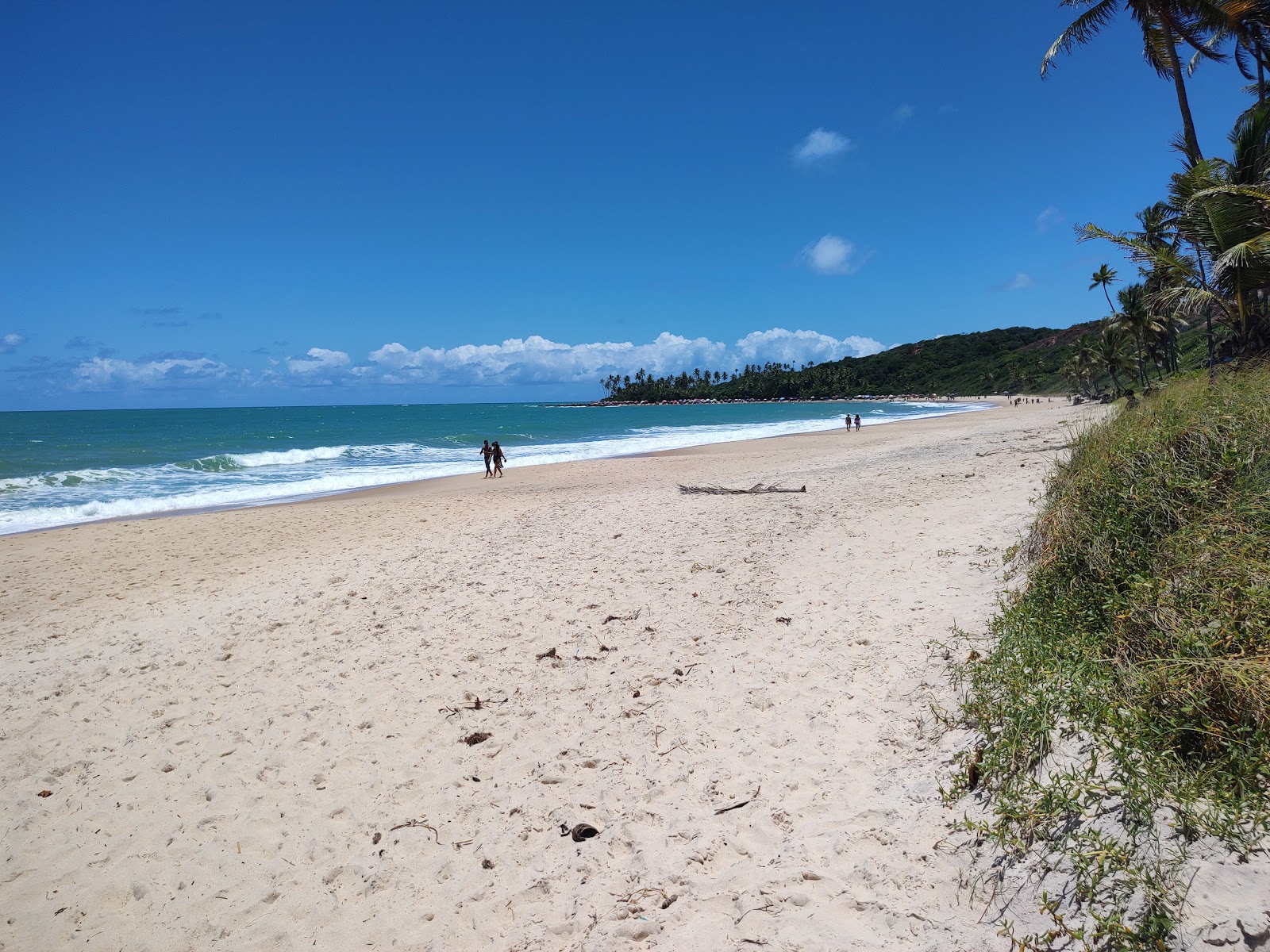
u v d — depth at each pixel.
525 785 4.11
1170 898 2.16
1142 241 14.45
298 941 3.12
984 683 3.83
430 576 9.05
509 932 3.00
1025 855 2.59
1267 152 13.17
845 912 2.66
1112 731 2.94
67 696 5.96
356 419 103.19
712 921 2.80
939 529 8.30
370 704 5.37
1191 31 15.78
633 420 87.44
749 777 3.79
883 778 3.47
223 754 4.79
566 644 6.22
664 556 9.00
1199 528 3.94
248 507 19.30
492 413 145.88
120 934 3.27
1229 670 2.78
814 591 6.77
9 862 3.83
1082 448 6.55
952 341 178.12
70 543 13.85
